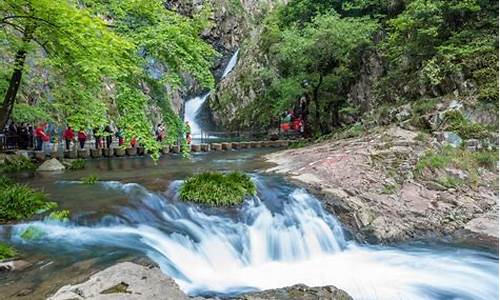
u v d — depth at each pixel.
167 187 11.48
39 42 10.20
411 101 18.14
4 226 8.33
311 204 10.84
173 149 21.72
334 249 9.45
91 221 8.81
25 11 8.78
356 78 23.34
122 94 10.27
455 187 12.45
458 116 15.29
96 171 15.39
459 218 11.06
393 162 13.46
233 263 8.43
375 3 22.86
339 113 23.86
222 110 35.38
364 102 22.38
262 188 11.51
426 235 10.22
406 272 8.19
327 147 17.08
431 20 17.19
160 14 12.03
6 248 7.14
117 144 22.55
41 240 7.86
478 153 14.12
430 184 12.48
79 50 8.95
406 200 11.59
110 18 12.05
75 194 10.91
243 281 7.72
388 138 15.68
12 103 12.41
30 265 6.70
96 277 6.09
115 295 5.55
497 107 14.83
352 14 24.47
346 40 20.81
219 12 41.16
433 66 17.11
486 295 7.25
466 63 16.20
